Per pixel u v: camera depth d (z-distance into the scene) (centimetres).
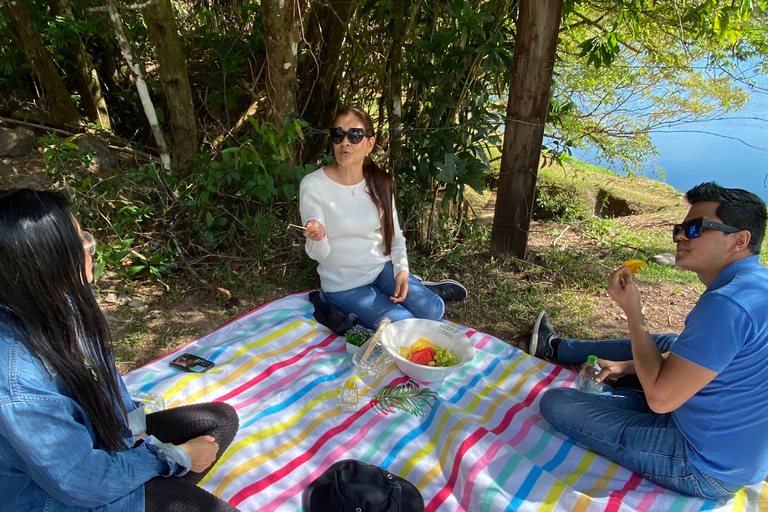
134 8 369
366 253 316
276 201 415
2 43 530
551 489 211
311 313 338
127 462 145
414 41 406
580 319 358
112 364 148
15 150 489
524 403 271
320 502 181
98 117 568
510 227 424
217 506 162
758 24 504
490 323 354
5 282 122
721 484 203
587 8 539
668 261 435
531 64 380
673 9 454
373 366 280
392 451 235
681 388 188
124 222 382
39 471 127
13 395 123
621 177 673
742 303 180
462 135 438
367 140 293
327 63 470
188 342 318
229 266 390
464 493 212
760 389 186
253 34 522
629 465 225
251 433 238
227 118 527
